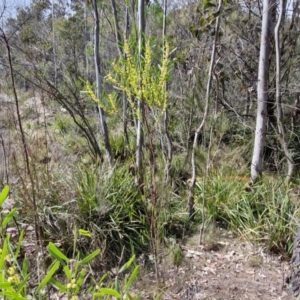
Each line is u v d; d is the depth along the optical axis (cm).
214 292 274
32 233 304
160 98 207
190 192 366
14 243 287
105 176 360
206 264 310
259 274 296
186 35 456
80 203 321
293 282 272
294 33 499
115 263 301
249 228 338
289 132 507
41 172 358
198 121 499
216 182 393
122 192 350
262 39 408
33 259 267
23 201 316
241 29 499
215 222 370
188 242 342
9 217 118
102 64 607
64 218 312
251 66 537
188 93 460
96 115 570
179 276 291
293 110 512
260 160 422
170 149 377
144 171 350
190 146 469
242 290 277
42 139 419
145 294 265
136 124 396
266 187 383
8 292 107
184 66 420
